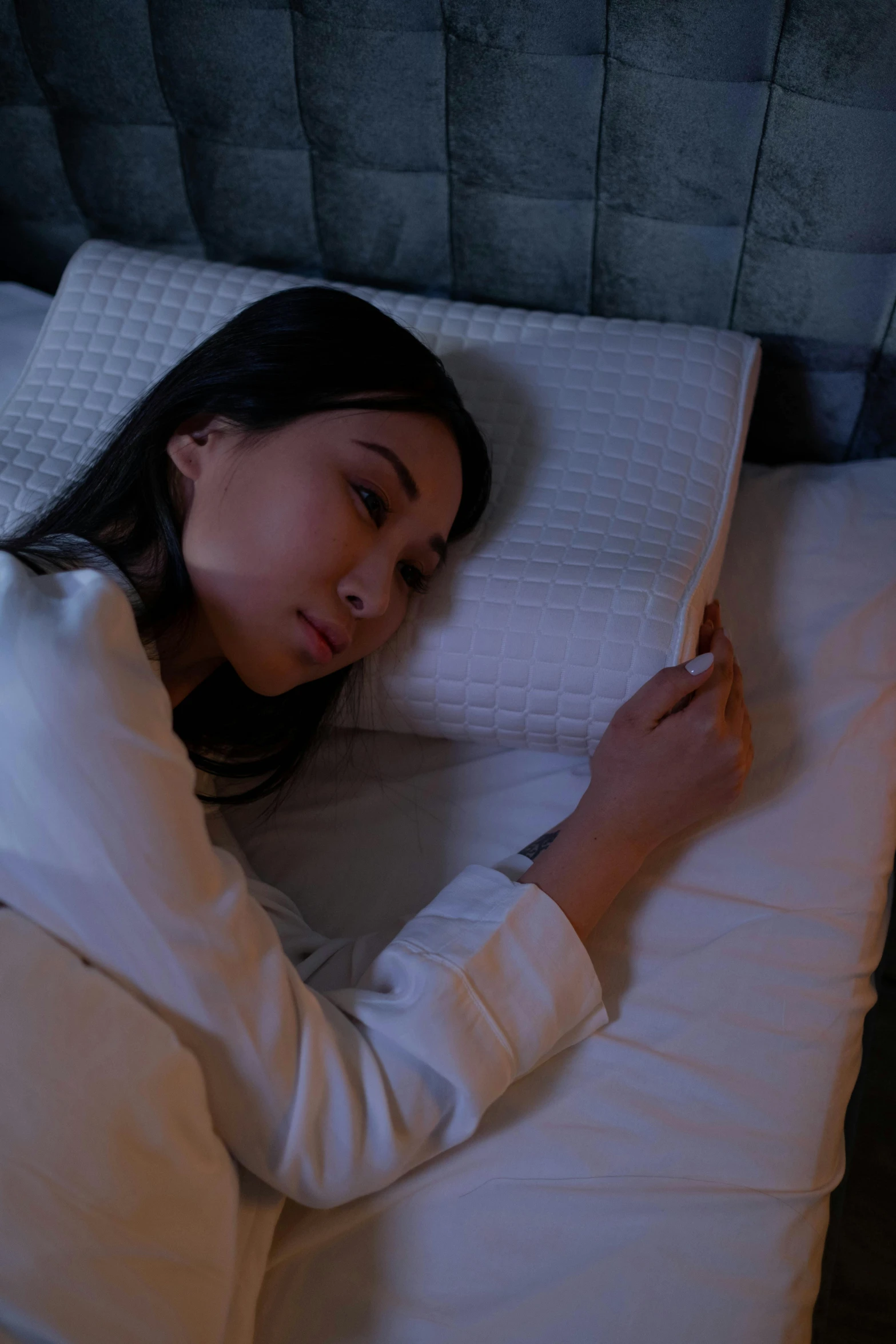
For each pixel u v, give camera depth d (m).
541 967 0.73
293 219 1.11
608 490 0.90
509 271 1.08
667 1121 0.74
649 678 0.82
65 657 0.60
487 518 0.90
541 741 0.89
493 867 0.84
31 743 0.59
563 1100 0.75
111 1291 0.57
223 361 0.80
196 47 0.98
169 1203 0.59
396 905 0.86
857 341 1.00
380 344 0.80
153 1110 0.59
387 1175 0.68
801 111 0.87
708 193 0.95
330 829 0.91
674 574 0.84
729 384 0.94
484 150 0.98
